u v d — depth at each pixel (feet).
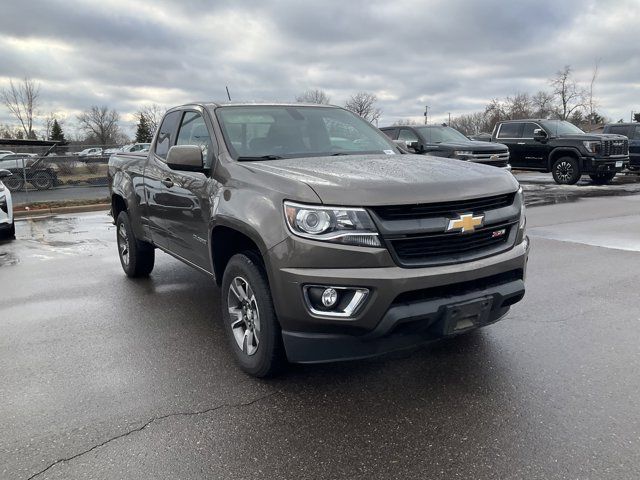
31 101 190.60
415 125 49.16
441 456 8.94
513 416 10.08
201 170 13.51
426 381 11.61
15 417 10.54
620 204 40.29
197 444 9.50
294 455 9.11
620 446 9.00
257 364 11.68
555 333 14.05
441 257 10.36
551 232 29.17
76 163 65.87
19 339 14.87
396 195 10.03
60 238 33.06
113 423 10.25
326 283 9.90
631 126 62.28
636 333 13.94
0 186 32.45
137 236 20.07
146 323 15.98
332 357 10.38
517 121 58.59
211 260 13.33
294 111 15.90
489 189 11.09
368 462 8.85
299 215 10.14
